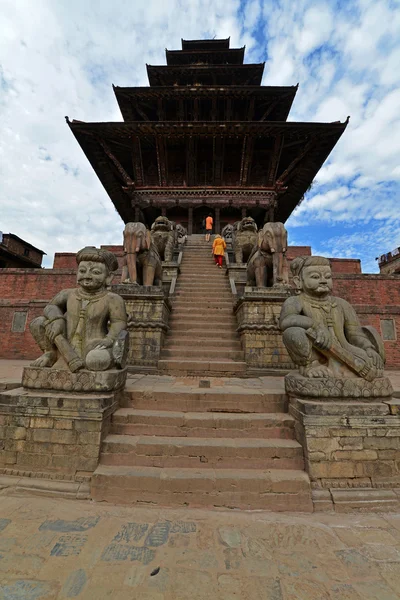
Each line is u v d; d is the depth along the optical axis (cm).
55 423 389
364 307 1256
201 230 2773
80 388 414
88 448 381
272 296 846
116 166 2689
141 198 2578
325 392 402
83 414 388
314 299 474
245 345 819
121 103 2842
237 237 1365
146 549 261
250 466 379
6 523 292
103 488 349
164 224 1400
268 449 387
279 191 2577
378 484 362
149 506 339
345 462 369
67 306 474
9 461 385
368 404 390
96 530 286
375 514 334
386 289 1331
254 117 3080
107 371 436
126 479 351
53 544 263
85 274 472
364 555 259
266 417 436
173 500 344
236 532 289
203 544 270
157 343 811
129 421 434
